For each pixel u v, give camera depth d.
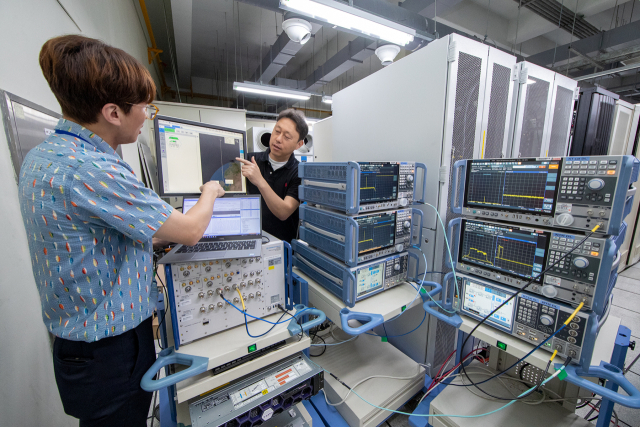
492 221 1.17
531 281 0.97
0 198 0.77
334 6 1.97
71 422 1.12
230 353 0.87
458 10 3.41
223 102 7.77
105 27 1.78
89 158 0.58
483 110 1.57
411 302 1.34
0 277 0.76
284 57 3.88
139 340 0.75
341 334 1.84
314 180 1.47
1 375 0.74
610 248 0.81
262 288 1.03
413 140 1.62
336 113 2.28
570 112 2.26
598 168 0.83
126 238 0.68
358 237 1.25
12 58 0.84
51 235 0.57
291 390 0.98
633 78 5.14
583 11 3.16
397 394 1.38
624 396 0.77
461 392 1.27
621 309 2.52
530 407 1.18
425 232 1.60
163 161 0.93
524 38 3.87
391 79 1.74
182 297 0.88
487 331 1.11
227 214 1.03
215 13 3.76
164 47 5.05
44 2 1.02
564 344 0.90
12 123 0.81
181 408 0.96
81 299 0.63
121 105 0.61
